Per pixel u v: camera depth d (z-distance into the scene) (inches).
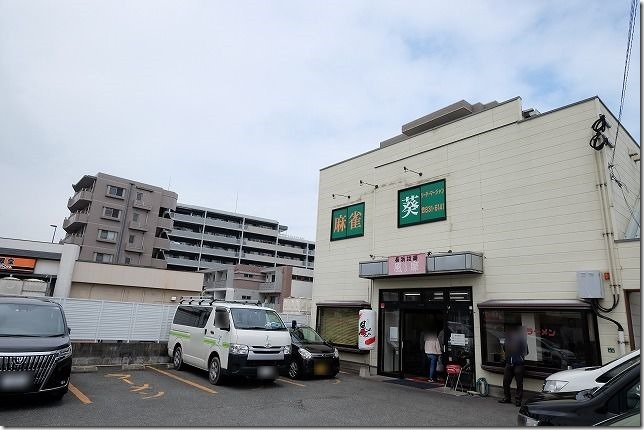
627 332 332.2
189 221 2691.9
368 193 617.9
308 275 2365.9
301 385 418.6
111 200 1935.3
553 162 406.9
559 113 410.6
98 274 1395.2
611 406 153.1
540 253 399.5
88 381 381.4
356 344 567.8
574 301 364.5
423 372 487.5
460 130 524.4
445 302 470.6
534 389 374.3
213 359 402.6
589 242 368.5
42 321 312.3
